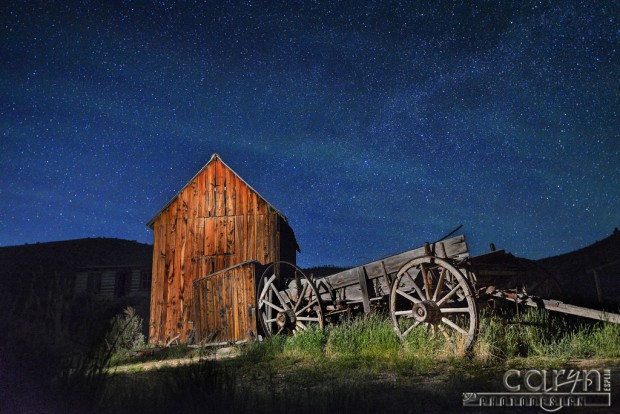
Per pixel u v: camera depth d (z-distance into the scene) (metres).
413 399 4.99
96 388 4.26
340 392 4.96
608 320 8.36
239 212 19.88
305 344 9.85
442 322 8.58
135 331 15.64
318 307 11.79
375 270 10.70
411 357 7.52
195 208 20.16
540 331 8.55
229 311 14.98
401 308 10.42
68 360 4.18
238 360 9.58
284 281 13.96
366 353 8.53
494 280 9.70
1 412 3.70
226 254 19.45
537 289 11.26
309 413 4.42
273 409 4.54
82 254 57.38
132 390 5.28
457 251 8.98
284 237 21.52
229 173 20.47
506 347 7.68
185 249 19.70
